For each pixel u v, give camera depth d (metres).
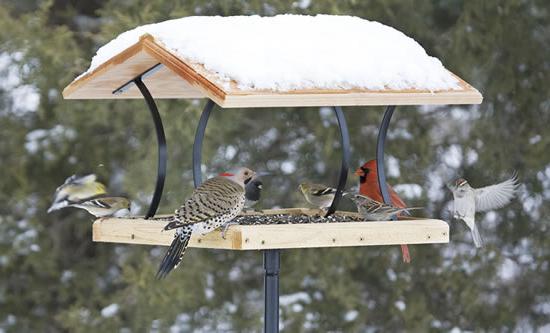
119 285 16.59
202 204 7.36
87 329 15.80
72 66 15.39
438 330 16.42
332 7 14.97
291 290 16.02
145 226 8.14
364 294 16.66
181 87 9.23
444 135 16.47
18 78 15.30
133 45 7.97
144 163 15.09
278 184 15.95
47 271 16.16
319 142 15.85
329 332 16.03
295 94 7.26
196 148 8.55
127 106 15.15
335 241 7.67
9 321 16.39
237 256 16.23
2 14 15.45
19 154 15.60
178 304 15.77
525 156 16.53
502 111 16.59
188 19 8.23
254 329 15.97
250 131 15.98
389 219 8.58
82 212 16.28
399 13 15.93
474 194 9.62
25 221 16.08
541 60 16.52
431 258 16.53
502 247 16.86
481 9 16.12
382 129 8.78
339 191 8.50
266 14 15.04
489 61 16.22
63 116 15.39
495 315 16.81
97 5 16.59
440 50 16.14
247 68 7.33
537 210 16.75
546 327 17.06
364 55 7.91
